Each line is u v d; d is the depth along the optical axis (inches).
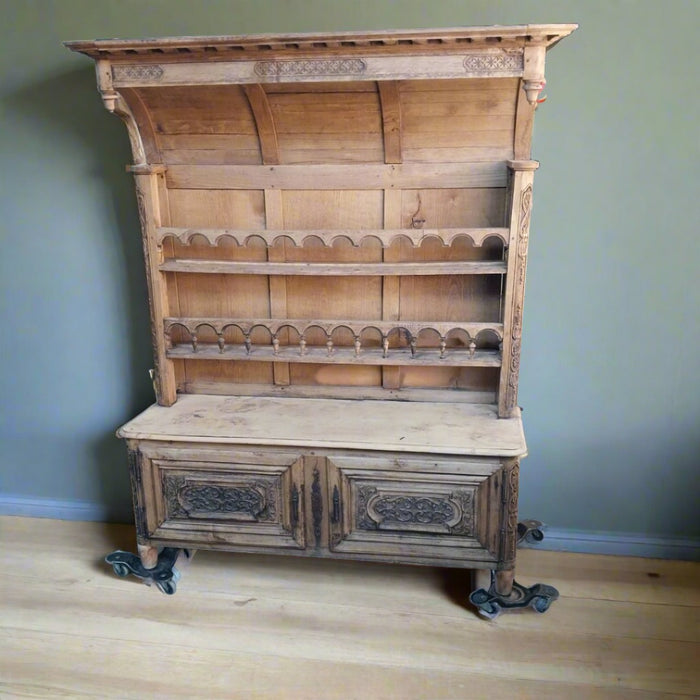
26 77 84.1
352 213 78.7
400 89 68.5
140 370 93.5
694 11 72.2
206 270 78.5
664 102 75.1
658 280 80.8
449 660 72.4
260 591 84.0
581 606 80.4
